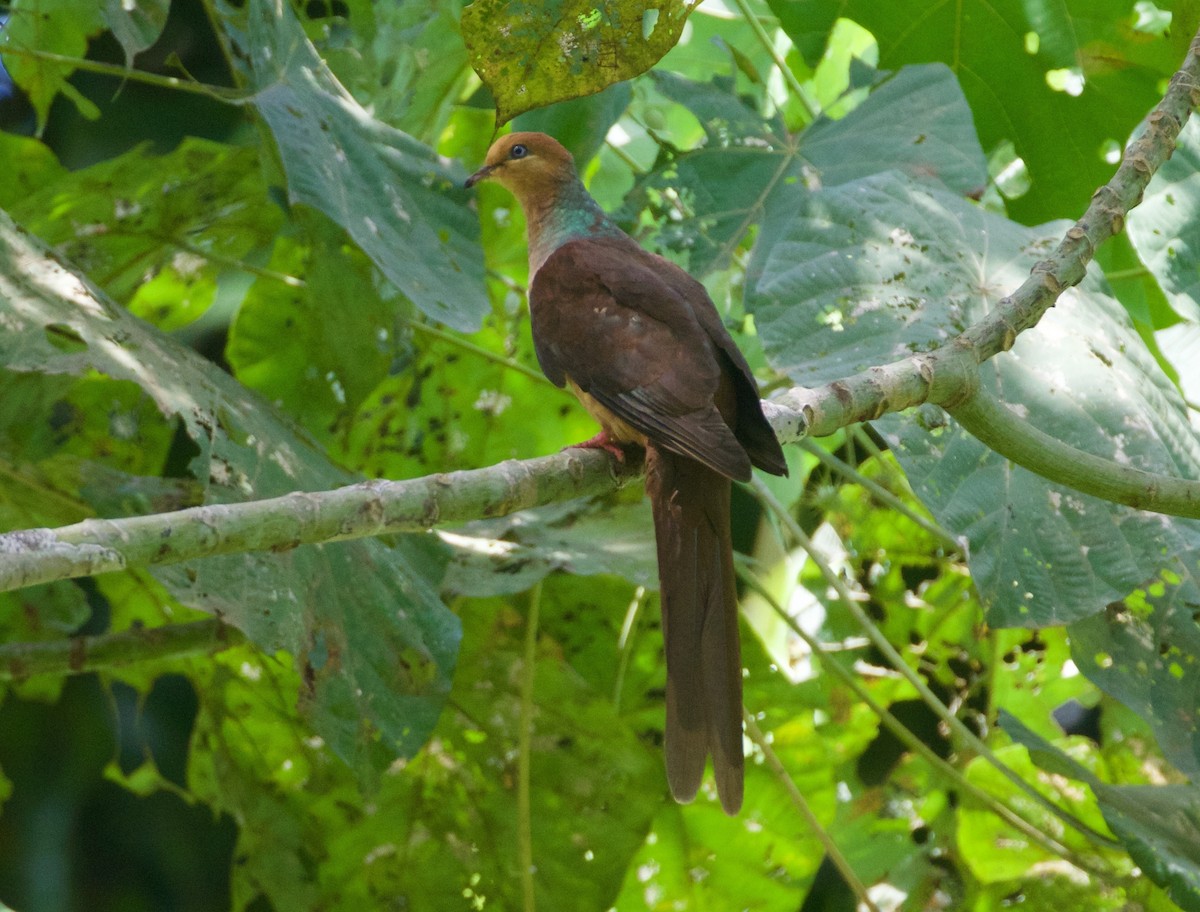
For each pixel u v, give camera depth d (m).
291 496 5.39
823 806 10.81
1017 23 10.47
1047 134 10.90
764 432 6.60
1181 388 11.18
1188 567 8.45
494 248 11.41
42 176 10.35
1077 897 10.47
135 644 9.27
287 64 8.95
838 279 8.35
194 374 8.16
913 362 6.91
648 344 7.21
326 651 7.84
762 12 12.09
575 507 10.45
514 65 7.32
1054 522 7.75
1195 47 7.60
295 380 11.12
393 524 5.66
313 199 8.14
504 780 10.52
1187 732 7.97
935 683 10.95
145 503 9.23
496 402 11.32
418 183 9.34
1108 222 7.23
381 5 9.84
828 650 11.00
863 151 9.88
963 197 9.34
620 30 7.23
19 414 9.65
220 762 10.71
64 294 7.85
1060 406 8.20
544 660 10.57
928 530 9.87
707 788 10.80
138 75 8.55
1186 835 8.37
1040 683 10.75
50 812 12.13
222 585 7.38
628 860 10.48
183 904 12.46
